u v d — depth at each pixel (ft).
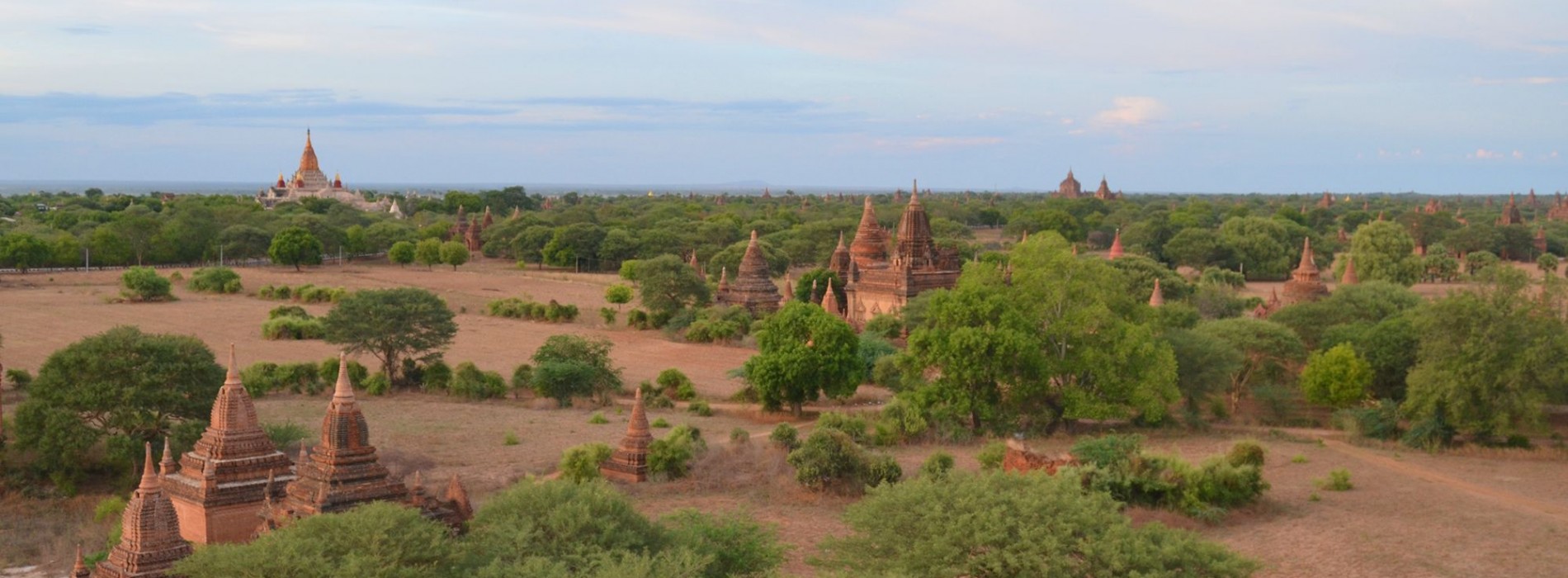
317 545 95.20
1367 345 253.44
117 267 590.55
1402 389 248.52
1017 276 241.76
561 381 265.34
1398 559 145.79
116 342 187.73
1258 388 256.52
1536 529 158.92
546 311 422.41
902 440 220.64
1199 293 415.64
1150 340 229.25
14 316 400.26
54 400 180.04
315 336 362.74
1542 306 214.07
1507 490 182.09
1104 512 111.34
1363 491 181.47
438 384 282.56
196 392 190.29
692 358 342.03
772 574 117.70
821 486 176.35
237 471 136.56
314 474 127.54
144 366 185.37
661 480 184.34
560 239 644.69
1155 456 174.60
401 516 100.53
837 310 396.37
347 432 127.95
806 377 246.68
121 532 128.16
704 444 200.13
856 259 447.42
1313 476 192.13
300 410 244.22
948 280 385.91
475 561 101.65
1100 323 231.91
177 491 136.36
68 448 176.04
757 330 371.35
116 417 179.63
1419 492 180.45
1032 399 236.84
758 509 168.35
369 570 92.07
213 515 132.67
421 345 286.05
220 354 325.21
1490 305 212.02
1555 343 207.62
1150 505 168.04
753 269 415.44
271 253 602.44
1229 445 215.92
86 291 481.46
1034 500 107.86
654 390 273.75
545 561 98.89
